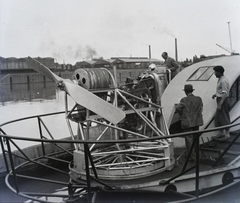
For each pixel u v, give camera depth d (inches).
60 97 1250.0
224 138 273.0
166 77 335.3
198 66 321.7
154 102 241.1
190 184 211.8
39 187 271.0
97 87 216.4
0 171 265.9
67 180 279.3
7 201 254.7
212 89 287.3
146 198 209.6
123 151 205.8
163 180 200.2
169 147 220.1
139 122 240.5
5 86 1630.2
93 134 236.2
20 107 971.3
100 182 186.7
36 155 294.5
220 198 218.8
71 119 224.2
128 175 204.1
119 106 233.3
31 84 1806.1
